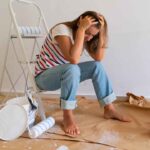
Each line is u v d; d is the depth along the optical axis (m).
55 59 1.88
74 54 1.73
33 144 1.61
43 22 2.40
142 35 2.40
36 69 1.93
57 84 1.84
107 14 2.42
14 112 1.70
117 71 2.51
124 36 2.43
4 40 2.65
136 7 2.36
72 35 1.83
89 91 2.60
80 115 2.09
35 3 2.38
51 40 1.85
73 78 1.75
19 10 2.56
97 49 1.95
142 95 2.51
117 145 1.59
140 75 2.48
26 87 2.32
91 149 1.55
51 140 1.67
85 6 2.45
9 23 2.60
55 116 2.04
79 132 1.75
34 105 1.78
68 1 2.47
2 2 2.57
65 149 1.55
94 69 1.95
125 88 2.53
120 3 2.38
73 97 1.79
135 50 2.44
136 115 2.10
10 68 2.69
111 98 1.98
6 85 2.74
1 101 2.54
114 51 2.48
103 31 1.89
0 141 1.66
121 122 1.94
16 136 1.68
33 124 1.84
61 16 2.51
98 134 1.74
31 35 2.08
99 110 2.21
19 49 2.62
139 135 1.72
